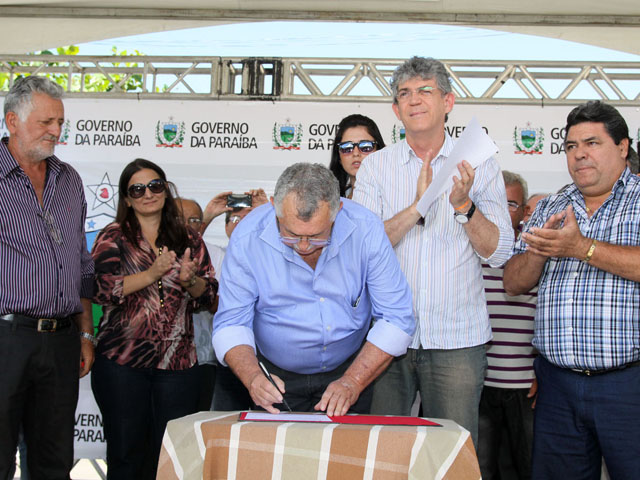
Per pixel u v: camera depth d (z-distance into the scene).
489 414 3.34
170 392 3.05
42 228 2.66
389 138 4.17
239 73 4.43
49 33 4.19
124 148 4.21
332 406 1.92
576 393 2.45
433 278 2.54
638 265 2.29
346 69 4.44
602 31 4.10
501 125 4.16
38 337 2.59
